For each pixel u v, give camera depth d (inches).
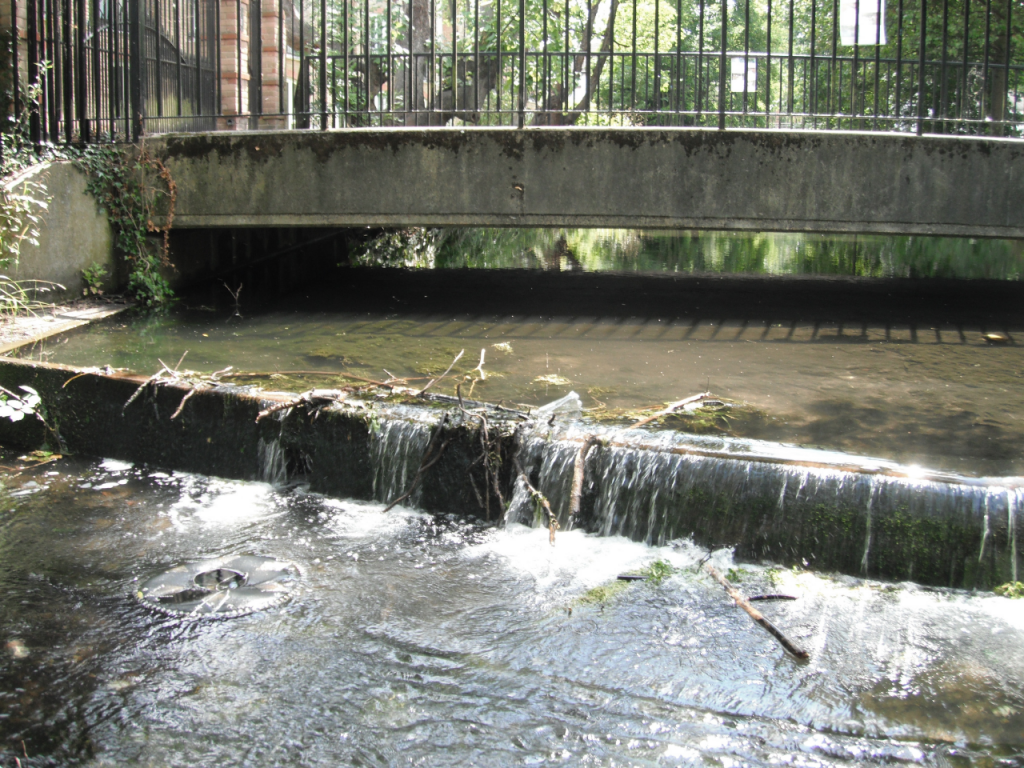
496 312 325.1
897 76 317.7
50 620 133.0
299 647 126.6
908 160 310.2
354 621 134.0
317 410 184.9
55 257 297.4
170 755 103.7
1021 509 140.4
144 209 332.8
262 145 327.3
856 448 175.3
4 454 208.2
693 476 156.6
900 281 404.5
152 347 255.0
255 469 192.7
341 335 279.7
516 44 625.3
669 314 323.0
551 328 296.4
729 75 518.3
